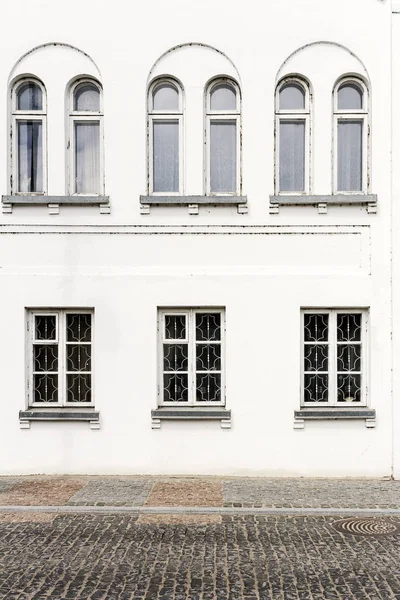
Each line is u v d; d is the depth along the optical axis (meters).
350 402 10.45
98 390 10.29
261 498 8.89
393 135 10.34
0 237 10.35
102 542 7.13
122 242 10.36
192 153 10.37
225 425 10.22
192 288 10.30
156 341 10.34
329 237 10.33
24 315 10.34
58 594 5.78
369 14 10.36
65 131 10.41
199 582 6.04
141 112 10.35
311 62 10.38
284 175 10.58
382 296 10.29
